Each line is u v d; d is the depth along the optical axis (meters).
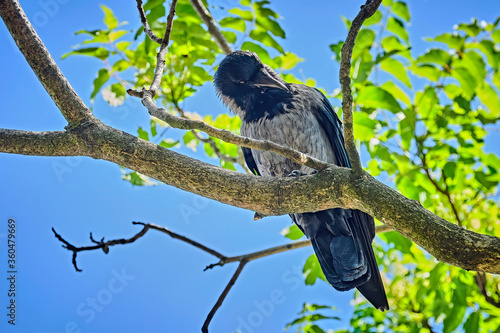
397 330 10.88
